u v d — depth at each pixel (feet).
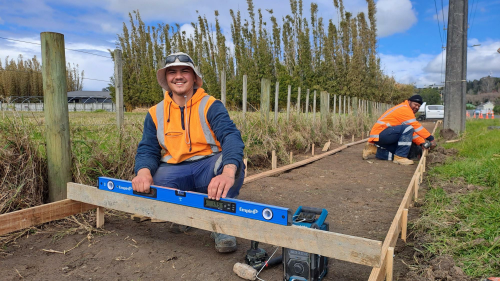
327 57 103.04
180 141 8.38
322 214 7.04
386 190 14.49
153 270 7.14
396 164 21.35
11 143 9.82
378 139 22.22
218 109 8.13
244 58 100.99
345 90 101.30
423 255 7.70
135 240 8.70
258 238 6.26
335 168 19.72
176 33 127.13
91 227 9.34
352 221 10.51
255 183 15.46
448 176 15.06
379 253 5.25
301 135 26.07
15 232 8.74
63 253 7.87
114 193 8.24
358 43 118.42
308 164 20.92
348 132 43.01
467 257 7.17
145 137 8.73
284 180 16.30
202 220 6.86
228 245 7.86
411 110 21.58
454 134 33.78
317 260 6.34
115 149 12.73
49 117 9.87
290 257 6.28
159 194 7.42
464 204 10.39
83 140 12.19
